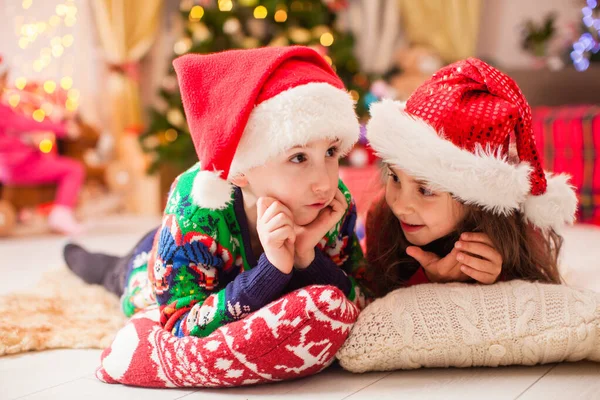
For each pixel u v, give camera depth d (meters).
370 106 0.93
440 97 0.87
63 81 3.42
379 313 0.85
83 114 3.63
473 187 0.82
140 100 3.96
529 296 0.84
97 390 0.82
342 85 0.86
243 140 0.78
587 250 1.94
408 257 1.05
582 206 2.68
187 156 2.99
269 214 0.78
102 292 1.38
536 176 0.89
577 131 2.68
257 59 0.80
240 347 0.76
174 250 0.85
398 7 4.04
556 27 4.07
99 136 3.32
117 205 3.55
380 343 0.82
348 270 1.05
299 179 0.78
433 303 0.85
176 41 3.38
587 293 0.84
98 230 2.84
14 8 3.30
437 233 0.90
